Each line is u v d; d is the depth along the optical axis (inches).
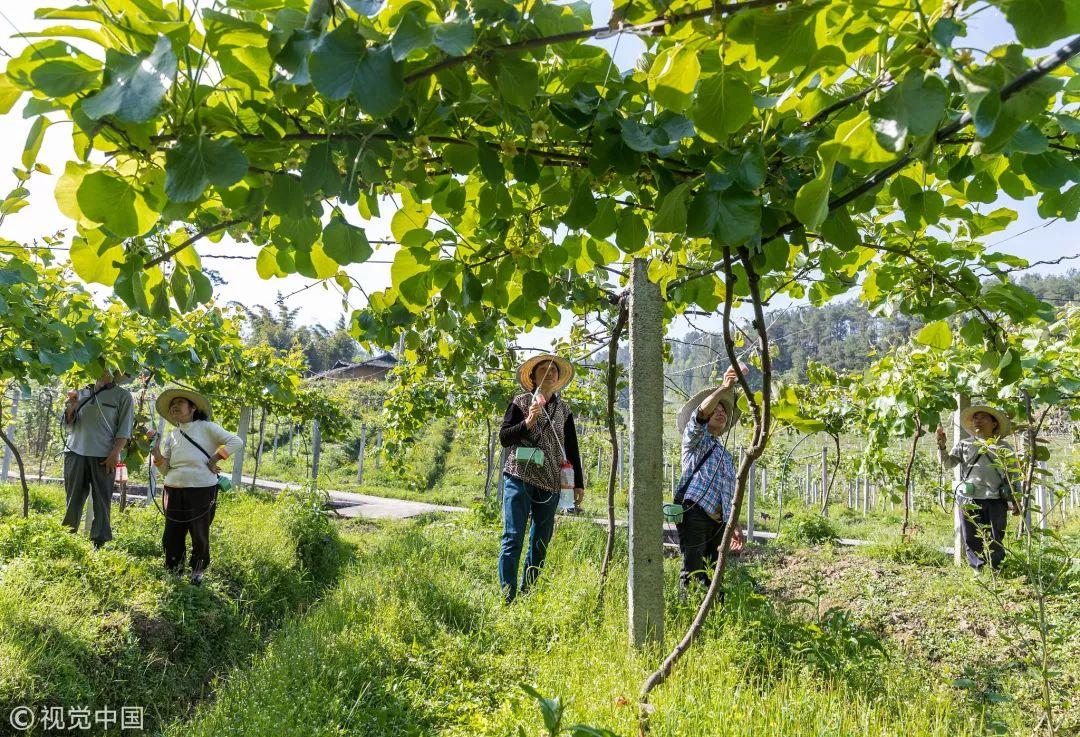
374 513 567.5
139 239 68.2
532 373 213.3
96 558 206.7
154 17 50.6
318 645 153.7
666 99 59.7
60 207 59.5
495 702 130.5
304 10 54.8
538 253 95.0
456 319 117.7
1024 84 46.9
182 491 224.4
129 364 209.8
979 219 100.3
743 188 64.0
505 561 194.4
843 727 107.3
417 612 173.2
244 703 132.3
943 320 110.8
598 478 677.3
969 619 197.6
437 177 85.8
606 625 156.2
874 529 482.6
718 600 168.6
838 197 68.4
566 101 66.7
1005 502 251.1
